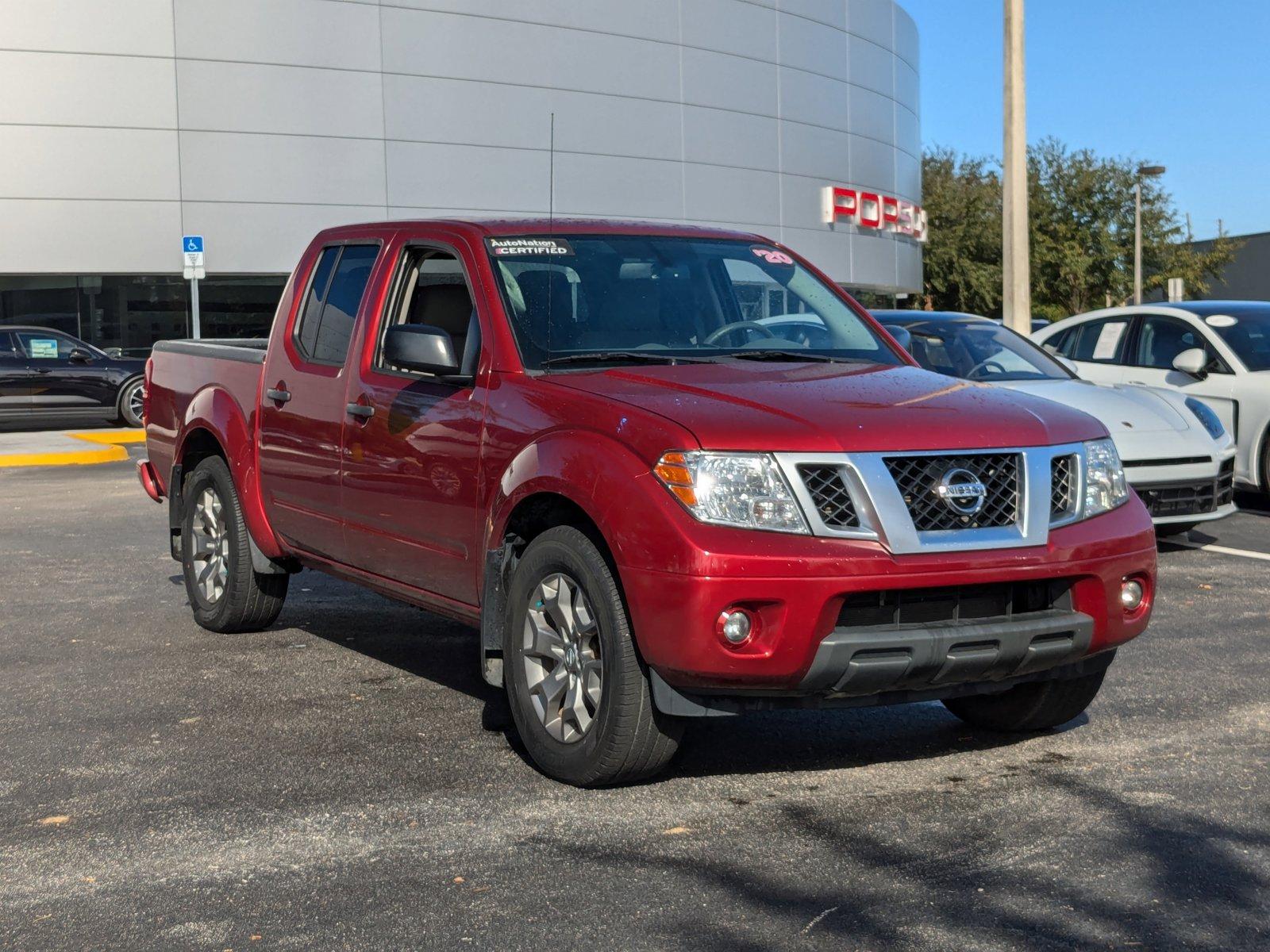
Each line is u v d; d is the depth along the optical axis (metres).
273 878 3.74
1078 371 11.95
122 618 7.39
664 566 4.01
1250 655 6.21
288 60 27.77
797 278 5.77
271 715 5.43
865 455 4.08
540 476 4.43
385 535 5.44
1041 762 4.71
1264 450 10.84
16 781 4.64
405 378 5.34
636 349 5.04
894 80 40.50
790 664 3.98
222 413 6.68
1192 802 4.24
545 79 30.58
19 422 20.97
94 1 26.17
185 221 27.12
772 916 3.42
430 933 3.36
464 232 5.37
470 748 4.95
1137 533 4.50
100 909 3.55
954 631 4.11
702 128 33.34
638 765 4.32
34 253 26.03
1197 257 62.16
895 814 4.18
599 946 3.26
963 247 57.41
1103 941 3.24
